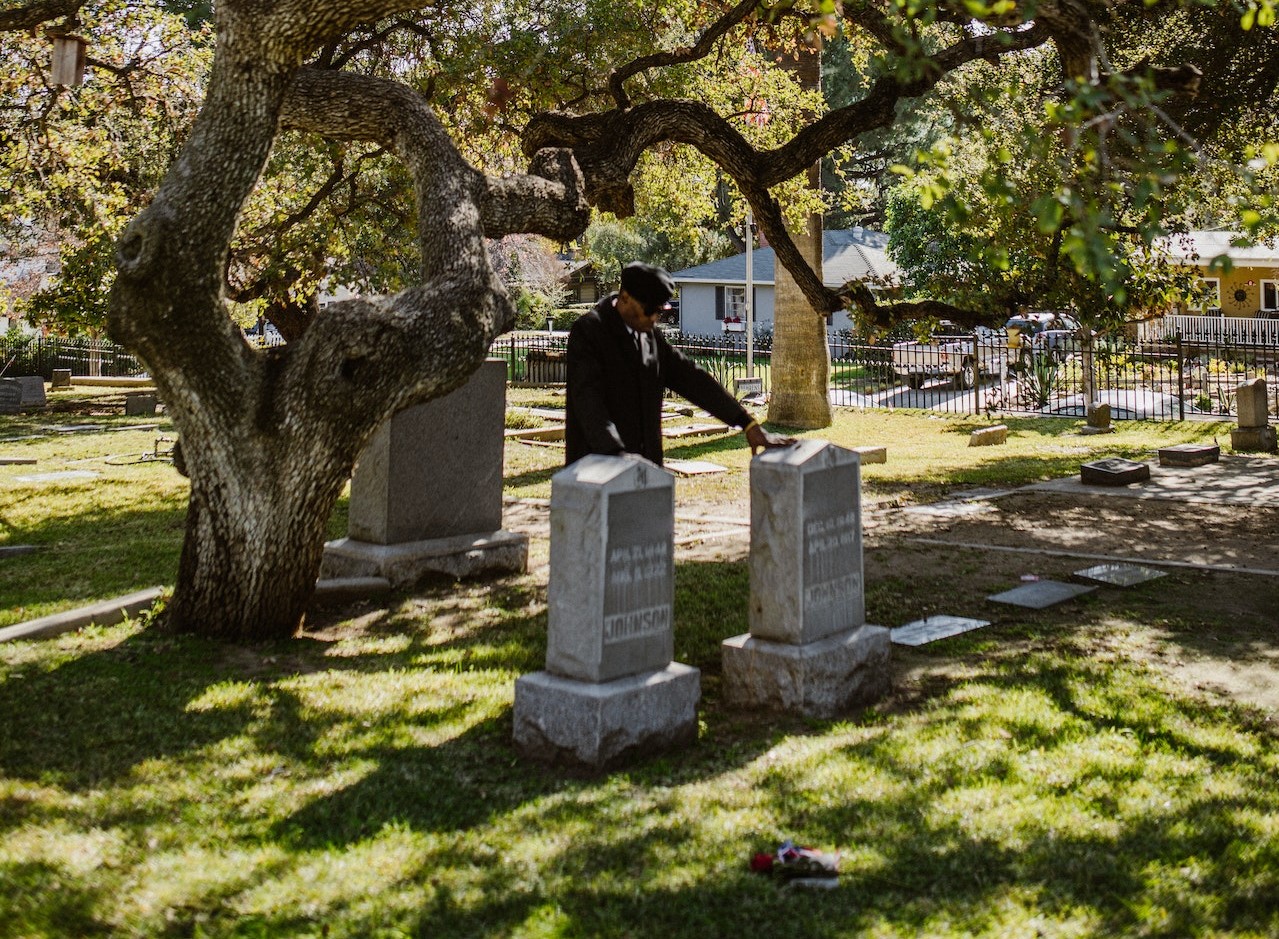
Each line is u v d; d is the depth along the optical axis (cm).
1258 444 1812
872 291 1211
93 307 1495
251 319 2275
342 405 670
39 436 2038
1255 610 815
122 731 534
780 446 615
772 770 497
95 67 1498
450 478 935
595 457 529
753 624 600
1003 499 1376
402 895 376
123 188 1709
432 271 716
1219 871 399
